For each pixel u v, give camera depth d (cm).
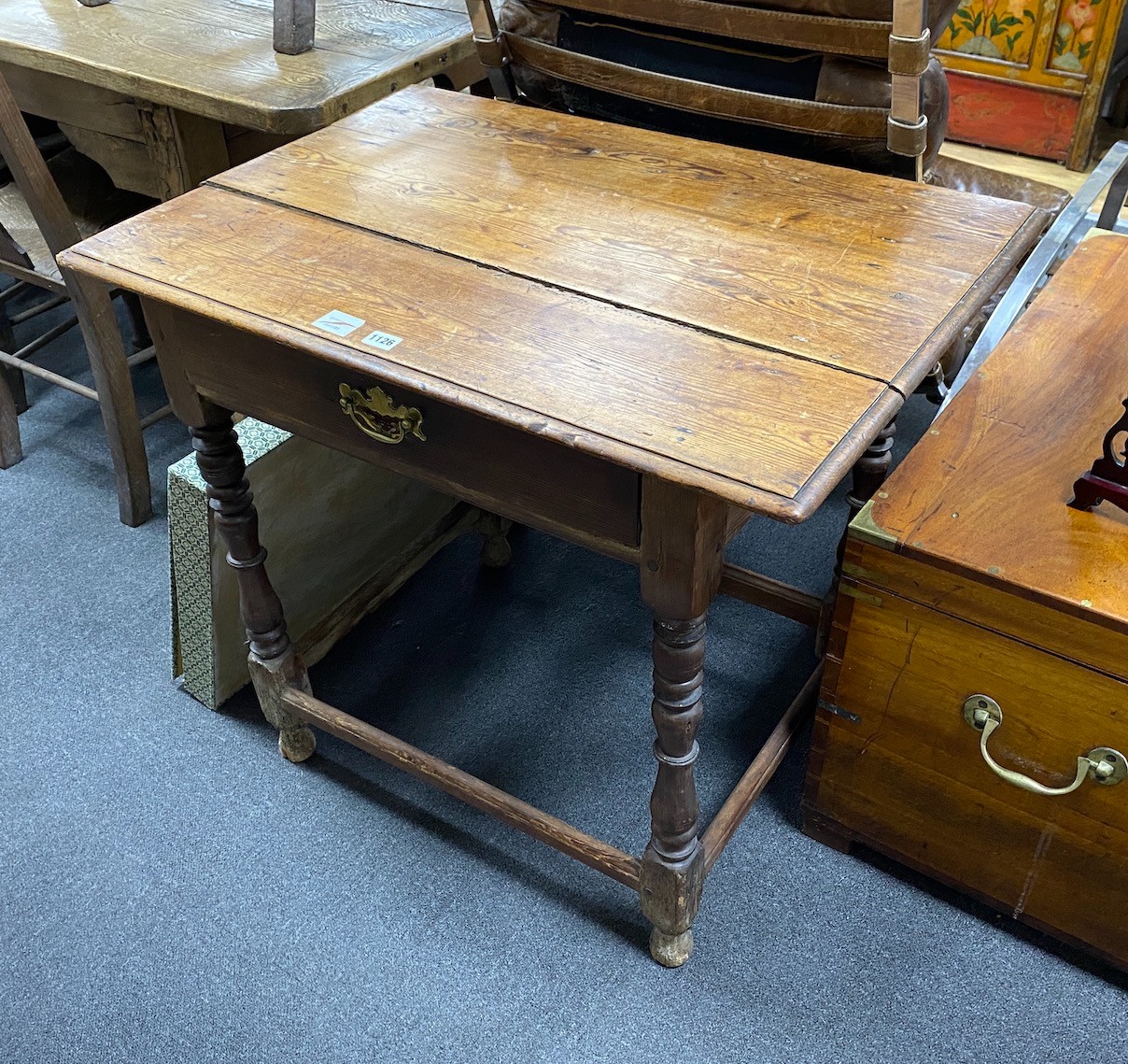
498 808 136
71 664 178
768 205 122
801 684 173
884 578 116
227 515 136
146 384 242
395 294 109
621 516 98
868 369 96
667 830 121
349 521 175
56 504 212
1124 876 120
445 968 136
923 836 136
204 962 137
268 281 112
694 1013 131
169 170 180
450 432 104
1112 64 306
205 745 165
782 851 149
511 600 190
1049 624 107
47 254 196
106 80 172
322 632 167
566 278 111
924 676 121
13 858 150
